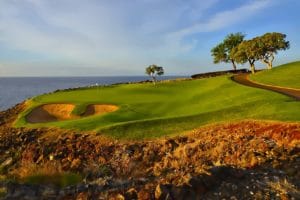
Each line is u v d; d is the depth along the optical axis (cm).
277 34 8825
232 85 6031
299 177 1268
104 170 2678
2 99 14638
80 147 3441
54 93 7819
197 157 2592
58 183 2066
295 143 2364
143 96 6412
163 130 3550
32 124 4528
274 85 5775
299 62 8100
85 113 5247
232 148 2511
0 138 4131
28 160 3356
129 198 1181
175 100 5594
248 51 9038
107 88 8188
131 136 3488
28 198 1329
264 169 1388
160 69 8750
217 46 11775
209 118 3712
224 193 1145
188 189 1158
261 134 2805
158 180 1355
